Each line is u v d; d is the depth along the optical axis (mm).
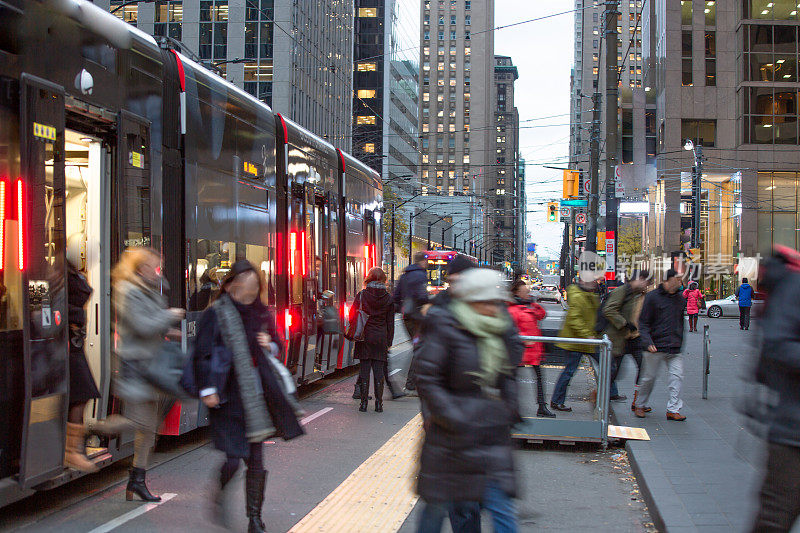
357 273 15203
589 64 161875
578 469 7852
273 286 10625
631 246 58906
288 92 60250
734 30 53688
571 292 10219
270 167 10695
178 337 6559
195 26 60375
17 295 5066
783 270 3699
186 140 7961
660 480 6680
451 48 188625
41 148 5379
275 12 60500
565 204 24219
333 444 8578
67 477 5672
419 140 154750
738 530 5195
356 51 105000
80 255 6453
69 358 5898
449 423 3748
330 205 13297
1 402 4914
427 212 109812
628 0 150250
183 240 7820
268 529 5426
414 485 3924
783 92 51625
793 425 3564
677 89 53906
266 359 5250
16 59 5219
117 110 6551
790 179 51625
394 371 15992
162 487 6562
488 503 3859
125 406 5867
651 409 10867
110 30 6527
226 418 5066
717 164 53469
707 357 12039
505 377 4074
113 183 6527
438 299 4375
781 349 3527
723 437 8836
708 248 53094
